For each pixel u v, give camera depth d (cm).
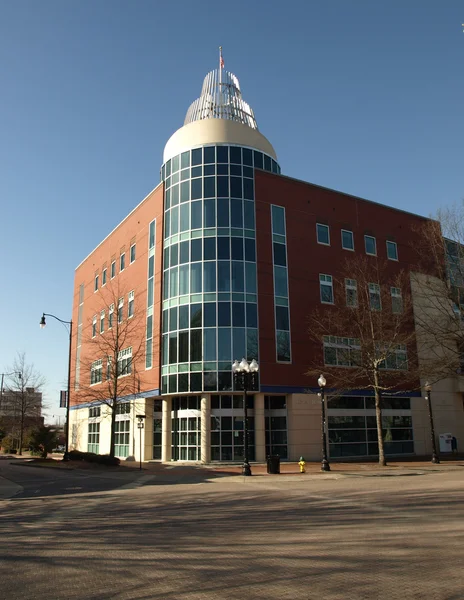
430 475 2548
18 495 2000
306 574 762
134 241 4391
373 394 3909
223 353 3369
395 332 3419
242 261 3556
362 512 1362
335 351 3781
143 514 1423
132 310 4256
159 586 715
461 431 4362
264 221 3722
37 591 699
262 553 908
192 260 3566
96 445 4900
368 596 652
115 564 848
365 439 3800
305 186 3984
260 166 3847
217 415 3391
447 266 3634
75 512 1495
